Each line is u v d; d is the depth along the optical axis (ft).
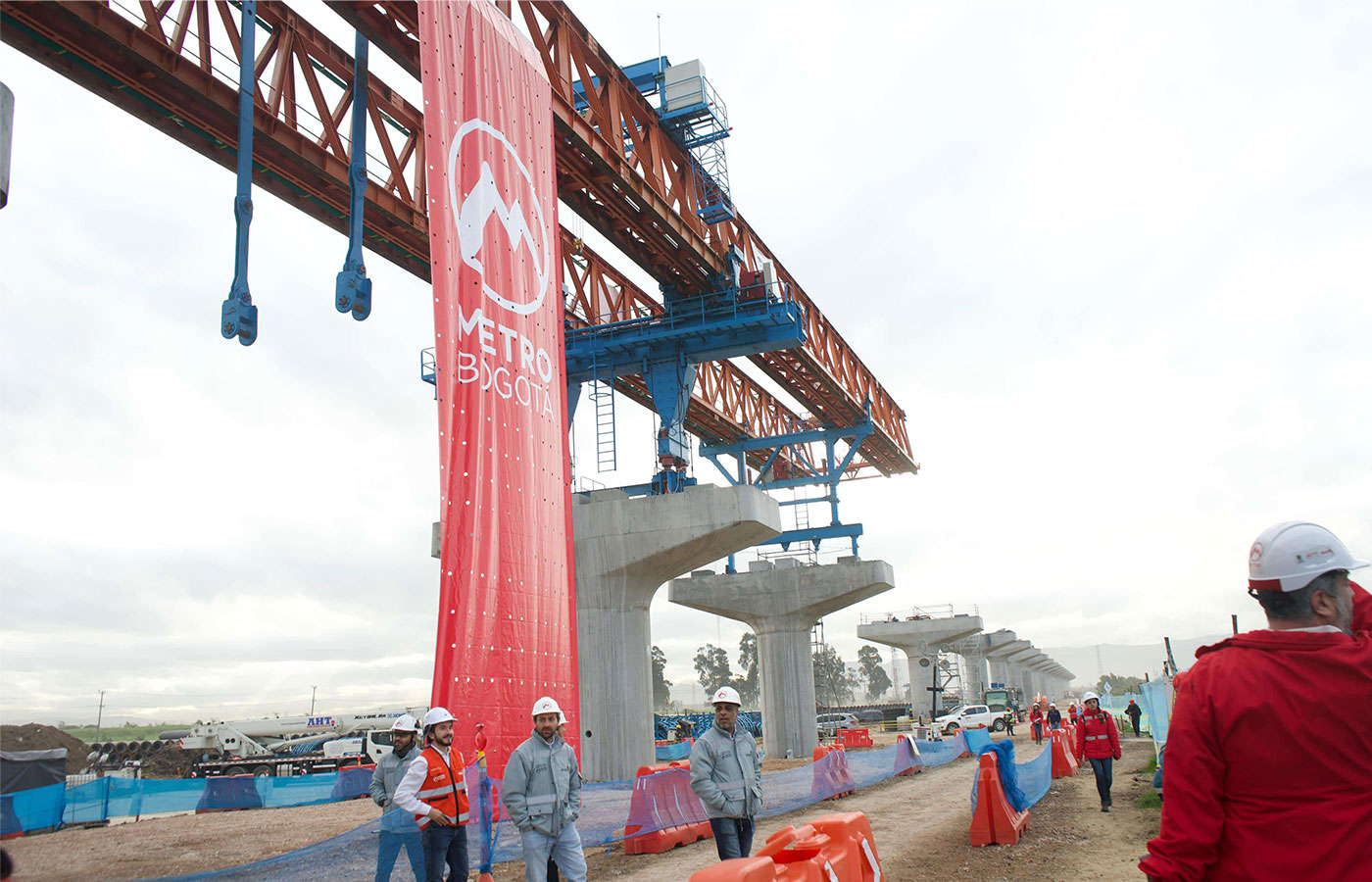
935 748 99.19
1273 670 10.14
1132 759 97.76
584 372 104.88
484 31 57.41
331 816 77.61
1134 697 146.41
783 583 145.59
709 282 100.68
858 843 23.21
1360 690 9.76
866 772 77.97
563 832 26.71
